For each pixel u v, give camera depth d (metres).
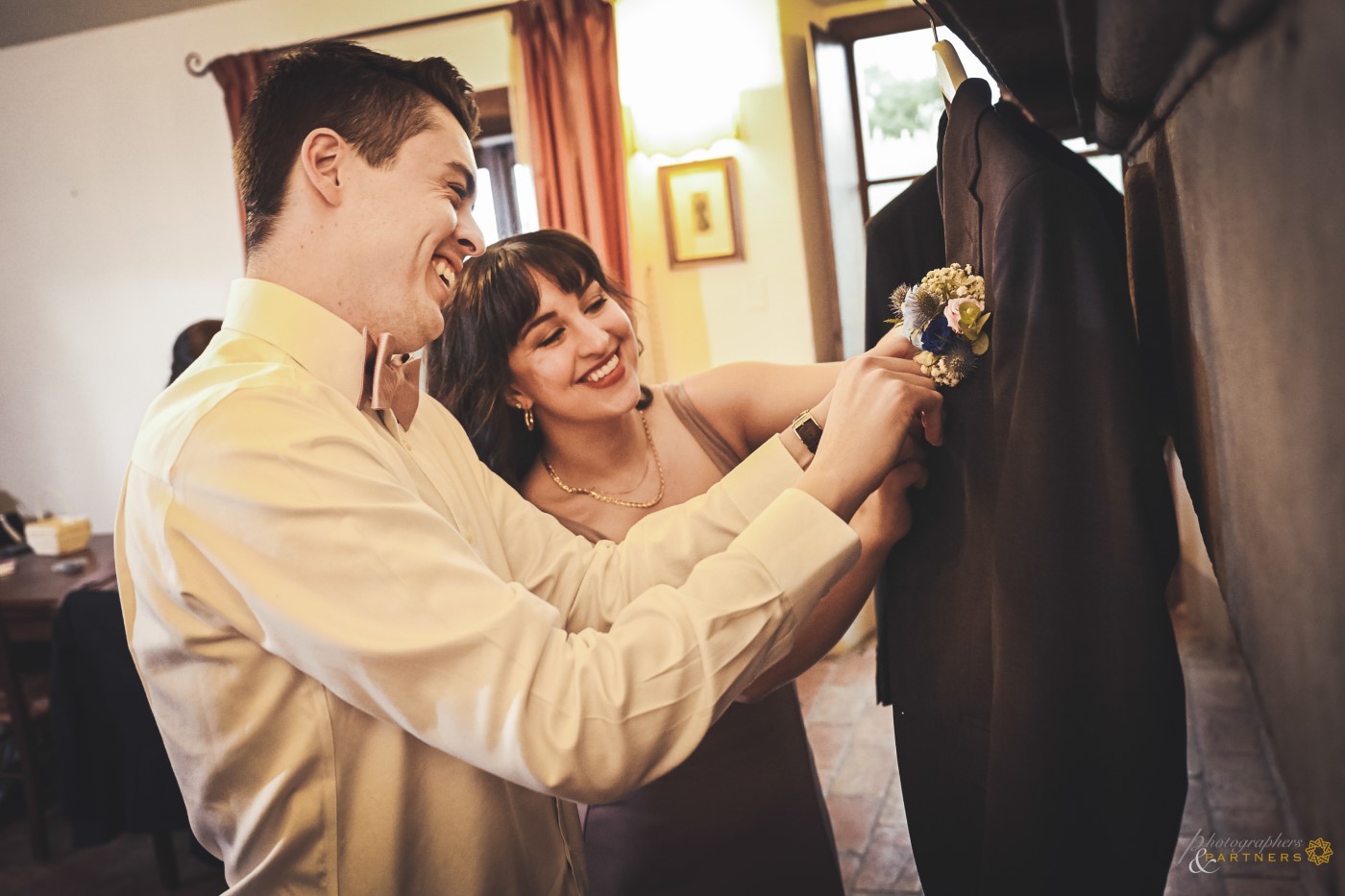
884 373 1.01
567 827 1.21
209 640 0.93
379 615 0.87
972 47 0.92
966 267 1.05
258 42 4.66
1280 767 0.56
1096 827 0.87
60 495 5.34
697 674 0.90
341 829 0.97
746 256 4.35
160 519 0.90
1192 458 0.81
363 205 1.00
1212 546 0.75
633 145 4.39
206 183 4.82
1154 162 0.85
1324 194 0.37
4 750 3.75
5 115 5.07
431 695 0.87
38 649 3.90
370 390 1.07
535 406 1.57
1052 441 0.85
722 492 1.19
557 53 4.20
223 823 1.00
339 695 0.91
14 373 5.30
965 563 1.11
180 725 0.98
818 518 0.95
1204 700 3.01
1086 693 0.85
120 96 4.88
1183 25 0.49
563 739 0.86
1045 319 0.86
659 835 1.56
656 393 1.66
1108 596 0.84
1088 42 0.67
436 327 1.06
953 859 1.15
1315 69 0.36
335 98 0.99
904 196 1.28
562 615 1.20
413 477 1.08
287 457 0.87
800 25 4.32
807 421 1.19
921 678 1.18
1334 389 0.39
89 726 2.80
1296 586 0.48
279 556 0.87
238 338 1.01
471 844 1.01
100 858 3.36
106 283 5.07
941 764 1.16
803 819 1.60
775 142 4.23
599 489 1.60
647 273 4.46
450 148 1.04
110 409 5.18
